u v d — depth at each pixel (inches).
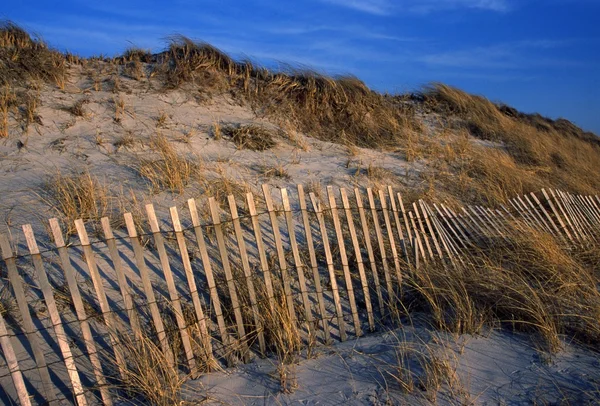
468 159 367.2
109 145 278.8
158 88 351.9
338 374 145.9
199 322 150.6
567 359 153.3
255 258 196.9
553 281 196.2
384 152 364.5
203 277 179.5
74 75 347.6
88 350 134.7
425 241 216.2
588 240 270.8
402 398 132.3
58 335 130.6
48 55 344.5
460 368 146.3
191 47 392.2
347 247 216.8
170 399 132.7
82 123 296.4
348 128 383.9
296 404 132.1
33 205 207.8
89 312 155.9
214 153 297.7
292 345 157.2
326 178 296.2
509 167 359.6
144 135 296.7
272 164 302.2
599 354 157.4
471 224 249.3
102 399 133.1
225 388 140.0
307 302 167.2
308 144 346.9
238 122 342.6
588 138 609.3
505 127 471.2
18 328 146.1
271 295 163.5
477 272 198.5
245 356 153.6
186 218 213.6
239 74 394.3
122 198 221.0
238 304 156.8
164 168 252.7
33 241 130.1
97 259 176.6
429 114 467.5
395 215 205.9
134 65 374.6
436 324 173.2
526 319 171.8
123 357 140.9
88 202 206.8
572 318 171.8
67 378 138.4
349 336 174.4
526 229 239.8
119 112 311.9
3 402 128.0
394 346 159.5
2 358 138.3
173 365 144.9
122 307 160.6
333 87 406.9
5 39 341.1
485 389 137.1
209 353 149.1
